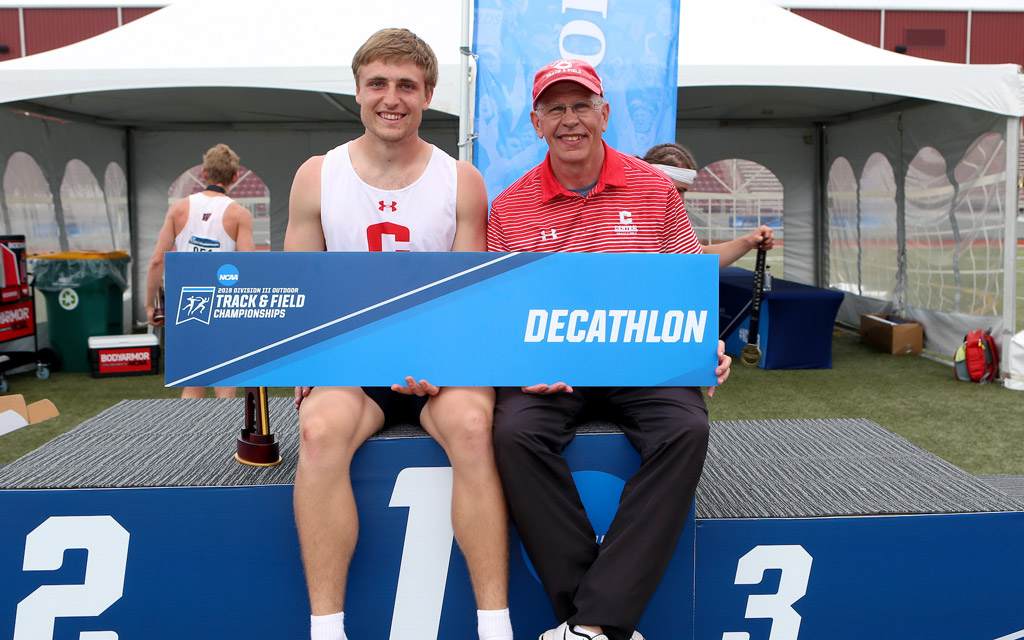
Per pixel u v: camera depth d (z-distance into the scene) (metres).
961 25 19.41
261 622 1.80
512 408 1.68
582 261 1.69
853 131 7.83
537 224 1.98
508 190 2.06
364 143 1.89
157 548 1.78
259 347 1.68
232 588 1.79
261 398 1.94
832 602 1.86
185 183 8.73
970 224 5.91
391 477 1.78
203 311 1.67
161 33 5.06
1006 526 1.87
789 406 4.71
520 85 3.57
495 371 1.70
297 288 1.67
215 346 1.68
